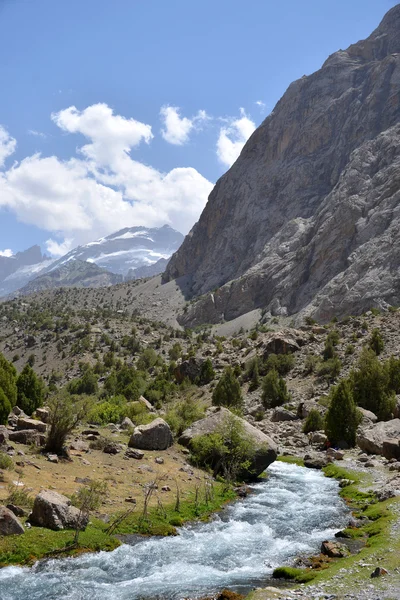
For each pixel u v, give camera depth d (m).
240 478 28.33
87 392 110.94
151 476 23.83
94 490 19.06
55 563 14.47
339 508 22.69
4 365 43.06
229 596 12.85
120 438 31.03
